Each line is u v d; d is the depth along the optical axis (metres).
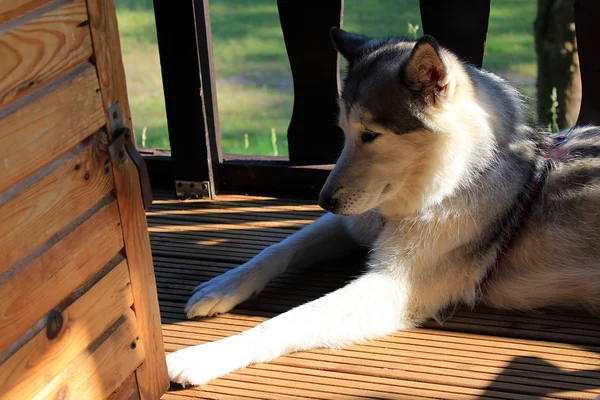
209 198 2.27
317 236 2.00
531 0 5.79
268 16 6.04
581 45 2.05
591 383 1.69
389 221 1.90
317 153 2.24
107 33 1.50
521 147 1.87
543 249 1.87
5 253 1.39
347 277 1.99
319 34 2.11
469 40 2.06
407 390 1.70
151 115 4.53
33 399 1.44
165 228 2.16
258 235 2.12
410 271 1.84
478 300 1.90
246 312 1.89
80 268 1.49
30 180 1.41
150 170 2.33
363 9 5.44
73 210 1.47
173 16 2.09
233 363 1.74
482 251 1.86
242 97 4.70
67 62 1.44
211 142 2.25
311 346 1.78
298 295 1.94
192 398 1.70
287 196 2.27
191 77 2.14
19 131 1.39
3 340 1.39
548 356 1.76
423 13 2.06
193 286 1.97
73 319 1.49
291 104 4.57
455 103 1.79
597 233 1.84
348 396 1.69
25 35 1.38
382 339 1.82
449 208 1.82
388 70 1.80
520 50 4.77
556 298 1.88
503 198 1.85
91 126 1.49
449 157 1.80
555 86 2.84
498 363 1.75
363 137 1.82
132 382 1.62
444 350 1.79
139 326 1.62
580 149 1.91
